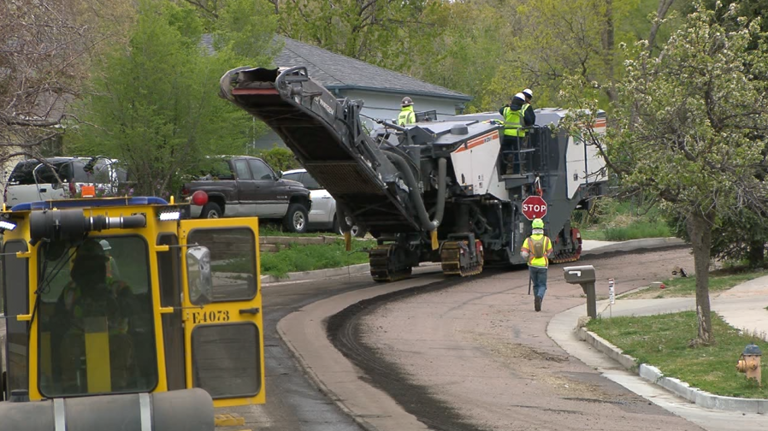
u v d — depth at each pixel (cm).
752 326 2391
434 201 3797
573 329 2661
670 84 2198
